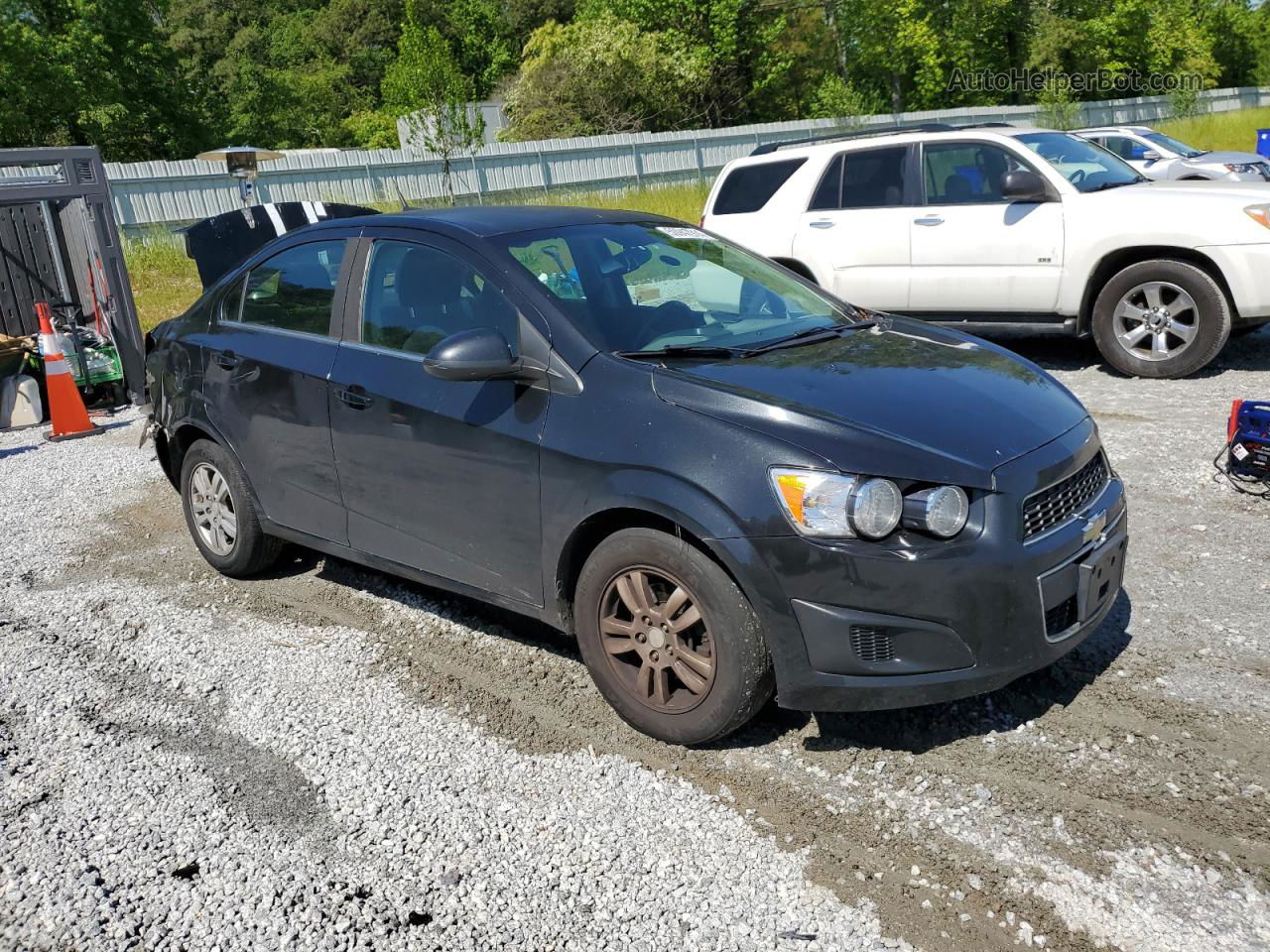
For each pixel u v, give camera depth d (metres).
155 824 3.16
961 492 3.01
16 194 8.79
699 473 3.12
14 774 3.47
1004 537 3.03
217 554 5.06
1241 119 37.09
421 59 24.03
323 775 3.38
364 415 4.07
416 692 3.90
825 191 9.19
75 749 3.62
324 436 4.27
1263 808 2.93
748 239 9.59
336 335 4.30
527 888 2.80
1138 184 8.23
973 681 3.04
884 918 2.62
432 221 4.14
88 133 38.00
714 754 3.38
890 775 3.20
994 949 2.50
